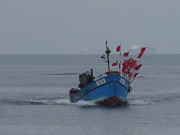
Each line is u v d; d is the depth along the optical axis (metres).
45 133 76.00
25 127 81.19
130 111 99.50
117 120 88.19
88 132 76.94
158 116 93.50
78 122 86.19
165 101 122.06
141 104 113.25
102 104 105.75
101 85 103.56
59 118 90.69
